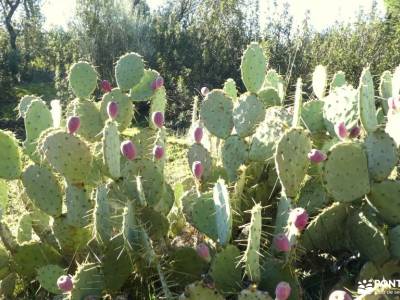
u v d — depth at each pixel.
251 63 1.87
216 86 6.23
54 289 1.61
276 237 1.41
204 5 7.10
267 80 2.49
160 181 1.60
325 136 1.97
